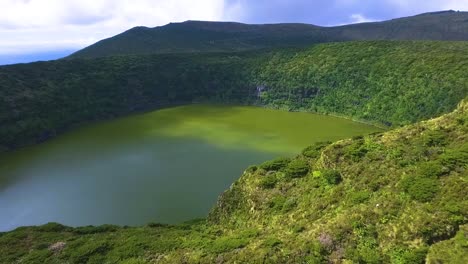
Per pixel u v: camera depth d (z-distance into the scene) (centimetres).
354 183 3594
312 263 2592
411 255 2412
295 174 4347
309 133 11275
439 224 2534
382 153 3834
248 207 4309
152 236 3872
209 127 12100
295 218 3541
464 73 11975
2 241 4125
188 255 3122
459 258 2255
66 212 6475
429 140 3766
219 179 7588
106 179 7819
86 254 3538
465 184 2828
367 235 2700
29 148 10800
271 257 2739
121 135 11544
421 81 12712
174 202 6600
